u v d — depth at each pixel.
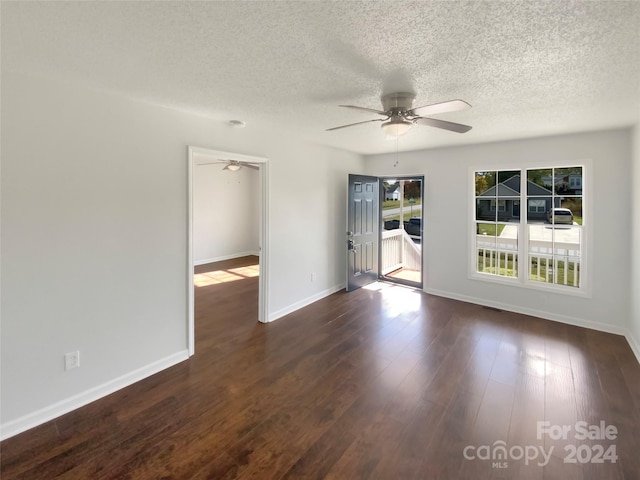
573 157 3.80
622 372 2.82
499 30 1.57
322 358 3.08
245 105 2.74
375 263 5.80
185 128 2.95
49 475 1.77
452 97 2.52
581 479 1.75
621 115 3.00
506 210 4.41
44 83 2.15
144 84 2.28
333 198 4.97
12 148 2.04
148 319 2.78
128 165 2.59
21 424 2.12
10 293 2.07
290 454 1.92
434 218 4.98
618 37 1.63
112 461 1.87
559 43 1.70
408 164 5.20
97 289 2.46
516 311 4.32
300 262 4.42
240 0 1.34
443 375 2.78
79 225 2.35
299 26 1.55
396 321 3.99
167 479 1.75
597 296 3.75
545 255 4.14
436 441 2.02
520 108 2.80
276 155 3.90
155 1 1.34
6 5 1.36
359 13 1.44
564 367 2.91
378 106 2.75
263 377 2.75
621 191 3.55
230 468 1.82
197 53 1.82
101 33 1.60
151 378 2.74
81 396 2.39
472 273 4.67
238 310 4.40
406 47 1.75
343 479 1.75
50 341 2.24
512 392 2.53
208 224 7.54
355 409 2.33
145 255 2.73
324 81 2.22
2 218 2.02
